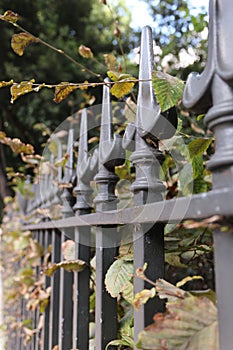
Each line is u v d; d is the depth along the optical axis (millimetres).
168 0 2703
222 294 396
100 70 4086
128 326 823
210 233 888
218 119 412
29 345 1795
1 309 2941
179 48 2000
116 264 780
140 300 530
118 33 1382
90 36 4918
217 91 419
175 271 1176
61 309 1188
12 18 824
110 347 815
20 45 858
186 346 429
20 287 2012
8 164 4090
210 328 428
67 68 4477
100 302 826
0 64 4520
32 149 1474
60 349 1164
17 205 2727
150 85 644
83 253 1041
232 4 419
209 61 435
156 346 438
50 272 1077
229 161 394
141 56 677
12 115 4473
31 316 1852
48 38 4691
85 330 1013
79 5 5043
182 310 448
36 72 4461
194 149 709
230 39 413
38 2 4824
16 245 2254
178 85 620
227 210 375
